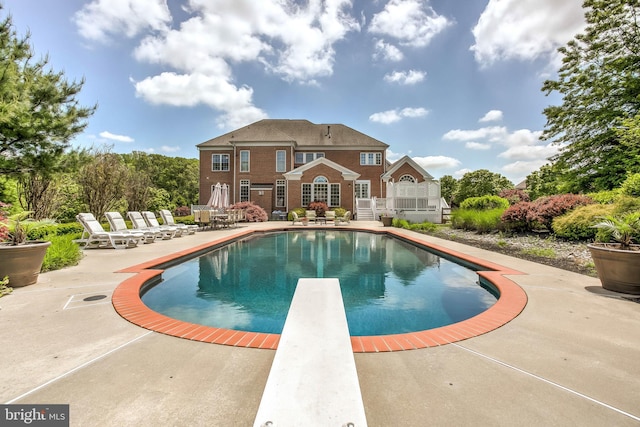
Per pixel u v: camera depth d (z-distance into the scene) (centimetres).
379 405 201
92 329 326
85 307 395
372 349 286
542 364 257
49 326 333
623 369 249
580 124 1650
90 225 951
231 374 239
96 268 634
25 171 879
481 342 300
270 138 3006
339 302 339
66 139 905
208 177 3041
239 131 3209
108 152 1656
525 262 713
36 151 861
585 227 853
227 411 194
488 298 522
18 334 312
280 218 2617
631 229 499
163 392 214
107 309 388
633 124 1083
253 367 250
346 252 1022
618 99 1516
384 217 1920
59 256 630
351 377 193
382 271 738
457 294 546
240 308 474
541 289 483
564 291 472
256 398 208
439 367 253
